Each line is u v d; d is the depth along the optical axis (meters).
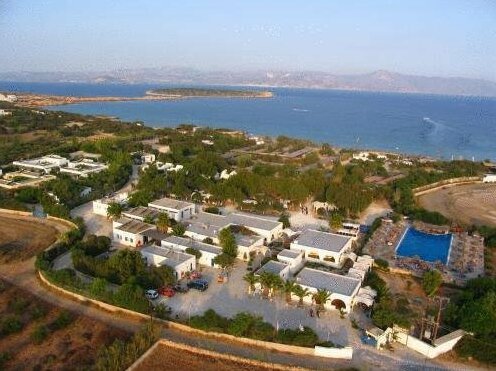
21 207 115.88
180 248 92.81
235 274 85.81
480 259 97.62
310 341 61.84
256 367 57.53
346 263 91.50
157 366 56.66
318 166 186.62
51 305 71.50
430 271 82.81
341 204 124.06
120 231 98.94
